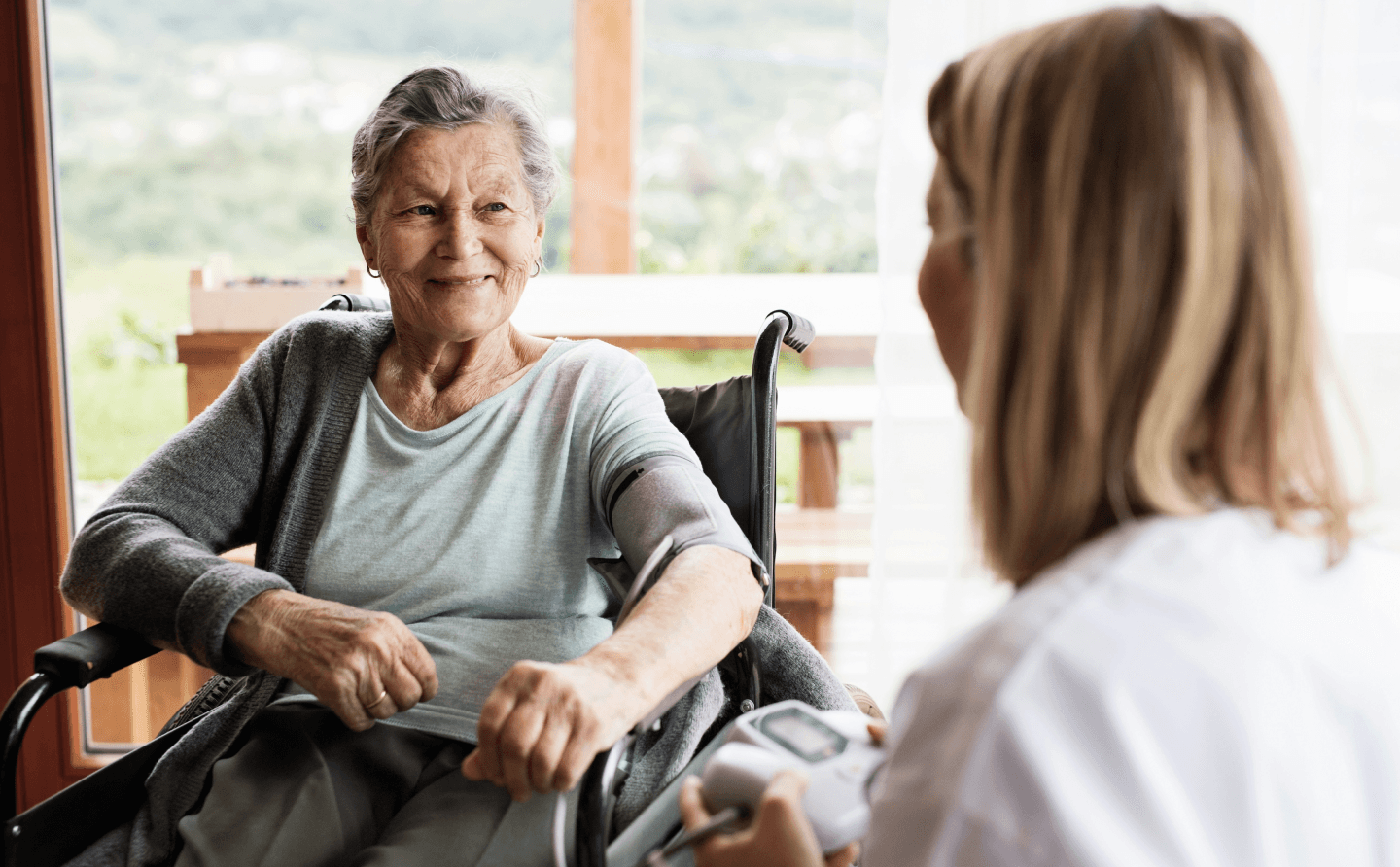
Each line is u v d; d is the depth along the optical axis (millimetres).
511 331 1211
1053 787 408
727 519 1041
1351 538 522
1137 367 482
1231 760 415
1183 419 486
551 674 795
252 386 1172
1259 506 509
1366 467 546
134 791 1032
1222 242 468
